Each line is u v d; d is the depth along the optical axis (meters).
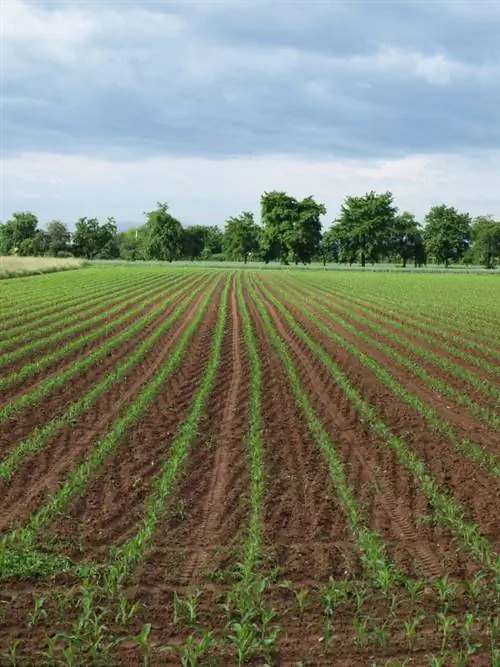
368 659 6.48
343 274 88.88
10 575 7.80
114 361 20.95
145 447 12.62
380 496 10.45
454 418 15.22
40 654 6.43
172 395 16.70
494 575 8.01
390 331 29.30
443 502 9.93
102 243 172.12
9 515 9.52
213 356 21.56
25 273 68.50
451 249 136.88
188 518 9.57
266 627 6.86
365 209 125.50
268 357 21.89
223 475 11.26
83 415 14.76
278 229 128.38
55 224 169.12
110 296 43.22
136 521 9.47
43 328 26.88
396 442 12.65
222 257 181.50
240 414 15.02
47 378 18.44
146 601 7.43
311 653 6.57
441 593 7.27
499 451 12.81
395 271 104.38
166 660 6.41
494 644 6.65
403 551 8.63
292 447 12.77
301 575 8.03
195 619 7.06
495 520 9.63
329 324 31.25
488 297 48.75
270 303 41.56
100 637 6.51
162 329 27.48
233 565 8.13
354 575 7.96
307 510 9.88
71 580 7.80
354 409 15.68
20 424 14.02
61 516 9.49
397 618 7.12
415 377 19.48
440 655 6.54
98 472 11.27
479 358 22.98
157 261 149.75
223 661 6.43
